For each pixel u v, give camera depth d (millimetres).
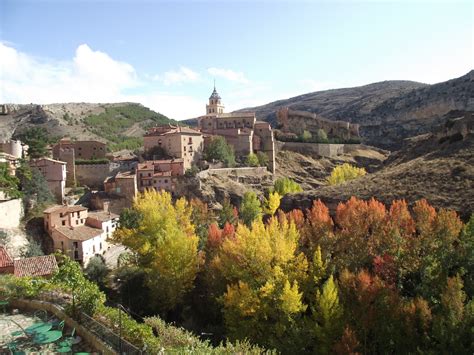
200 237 69812
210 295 50938
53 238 67125
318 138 178750
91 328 21328
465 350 28859
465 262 40156
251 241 45281
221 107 172750
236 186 113875
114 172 106188
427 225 43938
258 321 41156
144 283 55531
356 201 55781
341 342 31938
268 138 150125
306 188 141000
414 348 31328
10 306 25984
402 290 40625
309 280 43219
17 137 140875
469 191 54969
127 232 65250
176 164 106438
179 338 23266
